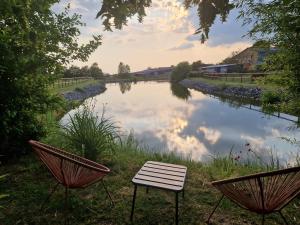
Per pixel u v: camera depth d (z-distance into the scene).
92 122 4.87
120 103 20.69
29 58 4.54
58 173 2.96
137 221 3.08
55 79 5.25
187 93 31.42
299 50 3.48
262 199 2.47
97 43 5.51
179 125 11.67
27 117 4.99
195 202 3.57
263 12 3.53
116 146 5.50
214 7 3.20
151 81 83.38
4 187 3.73
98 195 3.63
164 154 5.89
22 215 3.10
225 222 3.11
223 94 24.62
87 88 30.67
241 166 5.34
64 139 5.10
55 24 5.32
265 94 4.70
